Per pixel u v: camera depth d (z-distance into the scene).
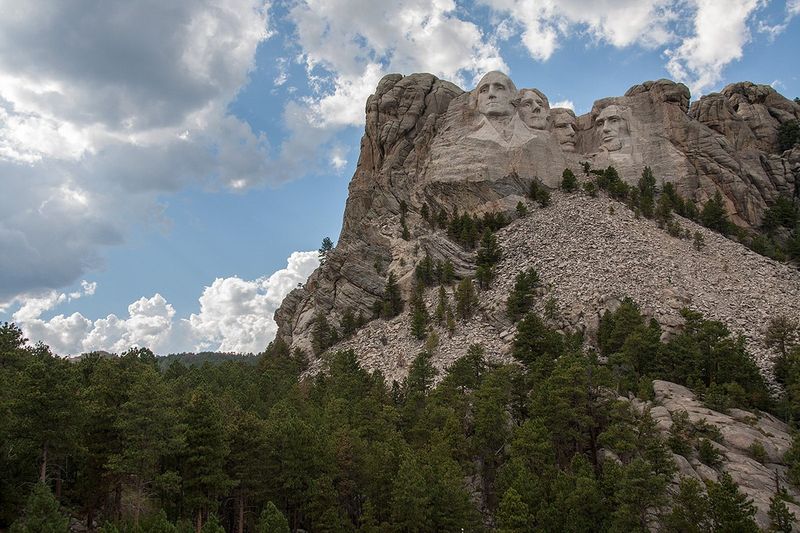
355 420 82.38
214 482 66.44
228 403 80.94
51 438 64.00
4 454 63.91
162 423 66.12
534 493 65.25
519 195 151.12
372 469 70.56
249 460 70.75
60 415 63.84
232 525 77.12
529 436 71.81
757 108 181.12
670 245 132.38
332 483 71.12
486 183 151.50
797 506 66.81
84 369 90.88
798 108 184.00
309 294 158.12
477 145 156.88
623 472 65.06
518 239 136.75
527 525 62.50
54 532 51.06
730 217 157.12
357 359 120.00
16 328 87.69
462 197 152.50
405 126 173.88
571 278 119.69
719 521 60.06
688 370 92.12
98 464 68.69
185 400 77.50
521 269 126.75
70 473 75.56
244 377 109.31
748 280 124.56
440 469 67.88
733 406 85.38
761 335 106.06
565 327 108.06
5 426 62.09
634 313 100.38
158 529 55.53
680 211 152.00
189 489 67.25
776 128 179.62
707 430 77.44
